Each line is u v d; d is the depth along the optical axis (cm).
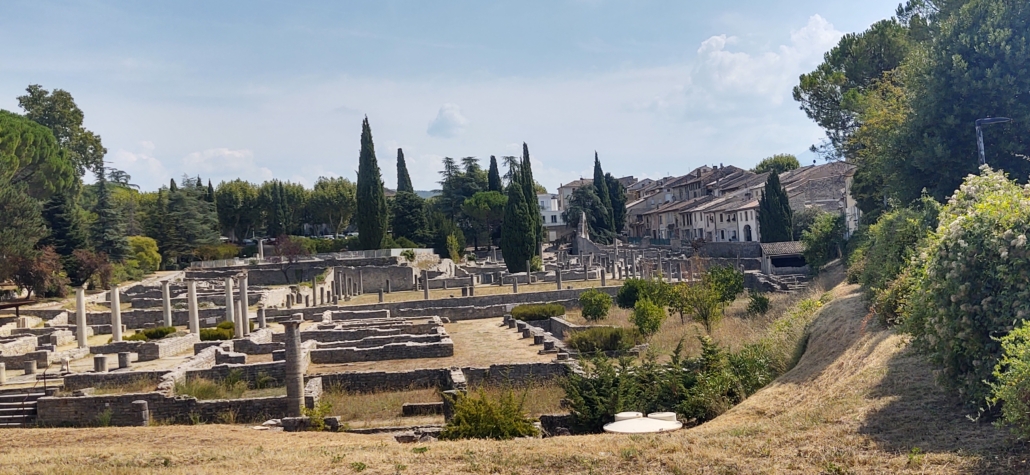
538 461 1215
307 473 1261
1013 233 1127
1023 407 939
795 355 2269
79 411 2530
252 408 2542
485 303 6084
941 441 1085
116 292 4262
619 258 8775
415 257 9269
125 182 13525
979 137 2358
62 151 8031
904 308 1611
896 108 4000
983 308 1148
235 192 12188
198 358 3347
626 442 1304
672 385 2011
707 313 3722
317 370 3241
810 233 6662
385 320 5178
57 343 4538
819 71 5900
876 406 1295
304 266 8844
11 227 6228
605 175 13512
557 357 3127
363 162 9488
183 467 1388
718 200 11112
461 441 1526
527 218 8800
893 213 2891
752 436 1253
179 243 9669
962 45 2714
